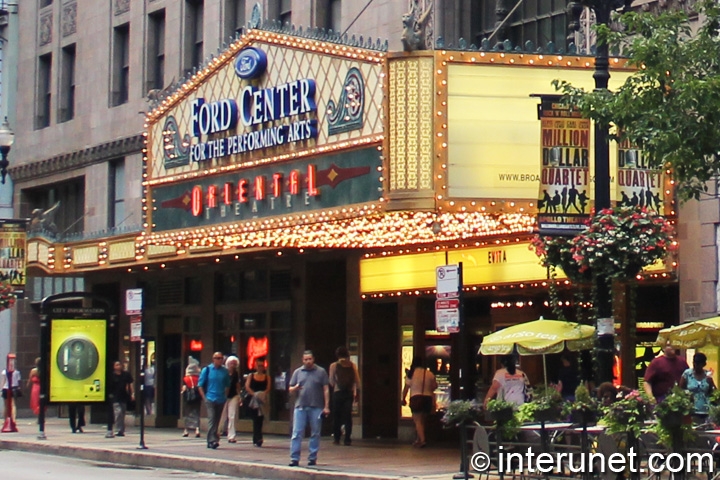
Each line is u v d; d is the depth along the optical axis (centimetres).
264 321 3428
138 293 2800
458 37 2831
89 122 4228
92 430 3659
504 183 2198
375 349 3136
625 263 1894
